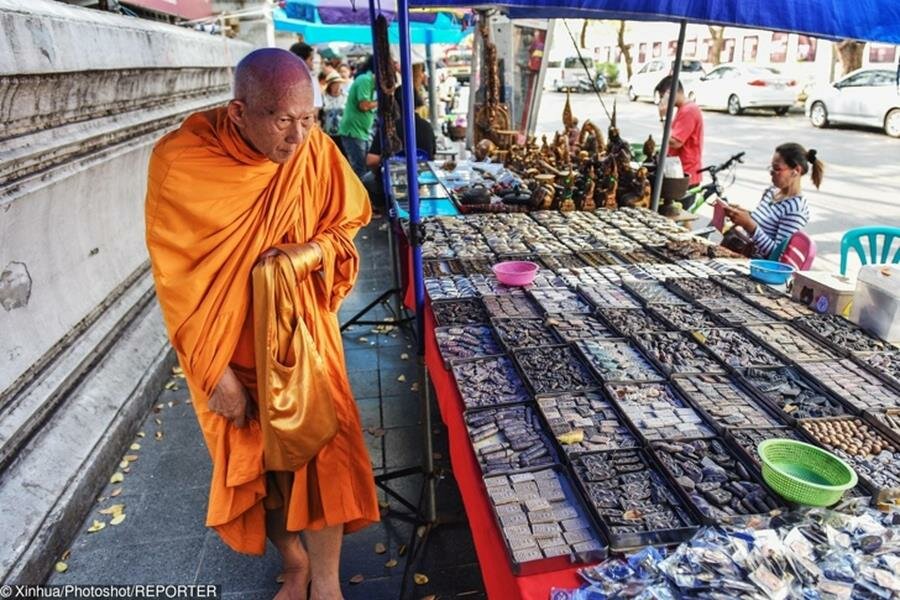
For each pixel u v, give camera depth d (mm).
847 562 1220
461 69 22453
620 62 29484
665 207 4508
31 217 2719
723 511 1390
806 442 1635
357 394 3639
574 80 24625
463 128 9570
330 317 2025
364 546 2480
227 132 1650
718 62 22625
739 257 3221
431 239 3496
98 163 3254
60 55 2574
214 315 1711
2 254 2518
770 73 17000
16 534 2238
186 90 4676
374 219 7363
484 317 2539
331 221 1962
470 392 1973
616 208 4293
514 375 2084
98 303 3412
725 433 1666
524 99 7344
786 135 13352
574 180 4277
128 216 3986
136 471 2977
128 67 3312
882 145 11883
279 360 1795
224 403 1799
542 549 1327
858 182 8859
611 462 1590
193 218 1638
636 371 2041
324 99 10086
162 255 1654
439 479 2842
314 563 2141
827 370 1978
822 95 14219
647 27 26234
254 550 2043
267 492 2021
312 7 7035
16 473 2414
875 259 3436
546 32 6918
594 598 1197
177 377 3883
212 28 7000
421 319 2395
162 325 4141
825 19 2188
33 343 2732
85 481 2684
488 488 1530
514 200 4285
